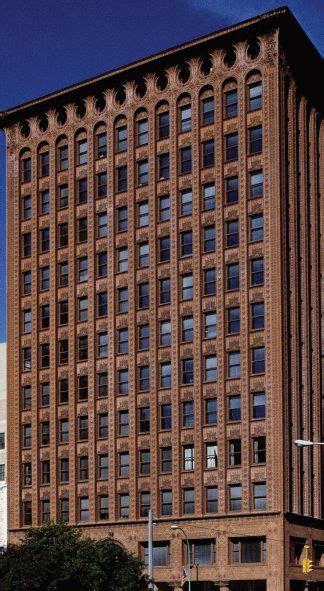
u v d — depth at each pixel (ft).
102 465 289.53
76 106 314.76
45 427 303.27
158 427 279.90
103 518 286.46
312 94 305.94
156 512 275.59
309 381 282.97
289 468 263.90
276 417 260.83
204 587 268.21
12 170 326.85
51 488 297.33
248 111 280.31
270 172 273.33
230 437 266.98
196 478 270.46
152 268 288.51
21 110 325.21
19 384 311.68
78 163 311.06
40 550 238.07
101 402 292.20
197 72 290.97
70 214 308.60
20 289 317.22
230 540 262.47
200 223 282.36
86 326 299.58
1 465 325.42
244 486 262.06
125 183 299.38
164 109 296.10
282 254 270.67
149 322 286.66
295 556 261.85
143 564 254.06
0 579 235.20
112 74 304.91
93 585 234.38
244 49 283.79
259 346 267.39
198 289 279.08
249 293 271.08
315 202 301.43
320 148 313.53
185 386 276.82
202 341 276.21
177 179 288.92
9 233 323.98
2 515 318.65
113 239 298.15
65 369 301.63
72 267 305.12
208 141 285.64
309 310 289.12
